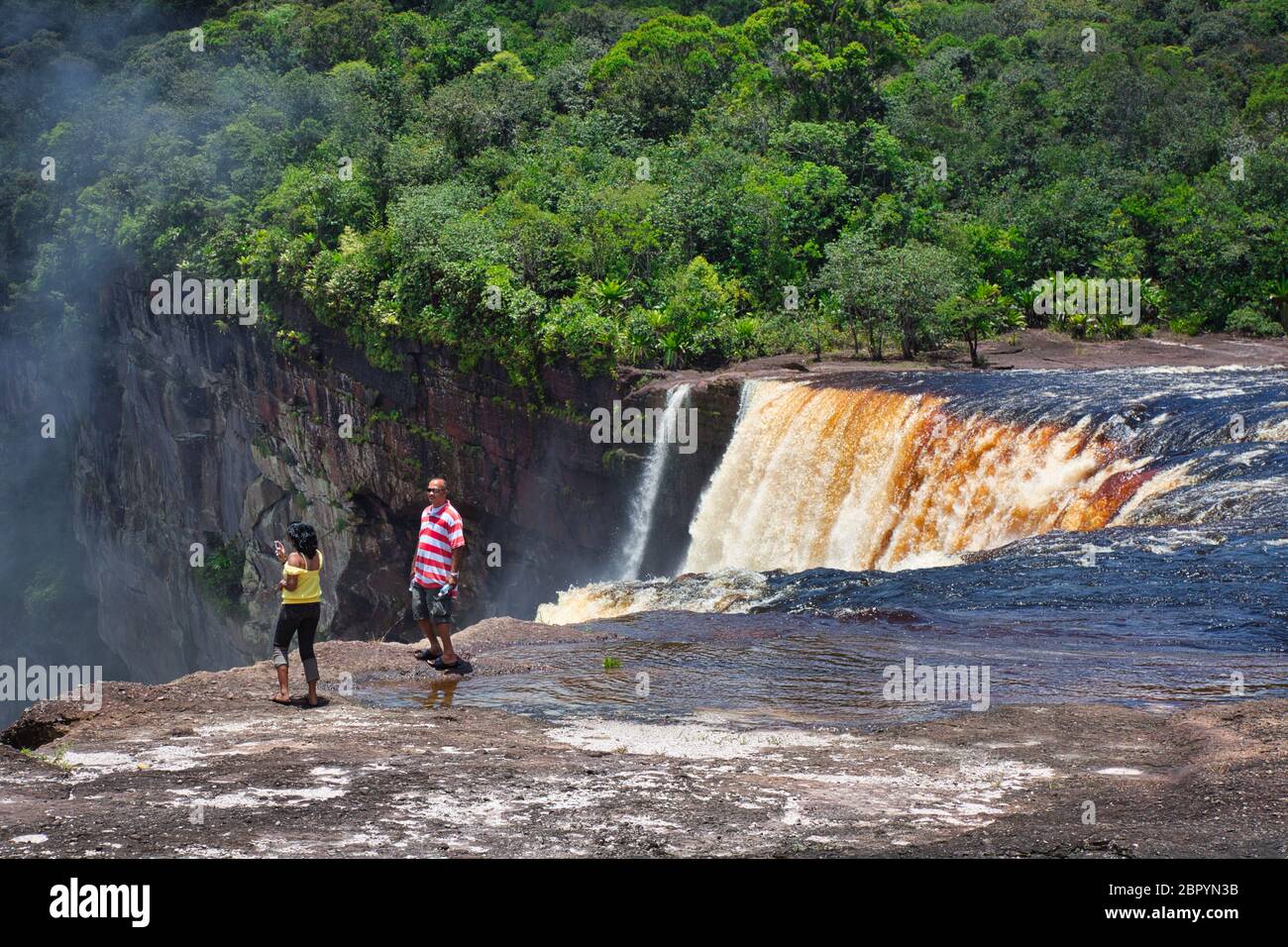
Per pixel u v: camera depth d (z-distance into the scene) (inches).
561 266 2037.4
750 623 664.4
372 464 2110.0
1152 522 873.5
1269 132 2815.0
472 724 438.9
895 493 1249.4
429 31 3831.2
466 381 1913.1
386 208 2338.8
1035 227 2337.6
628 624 673.6
